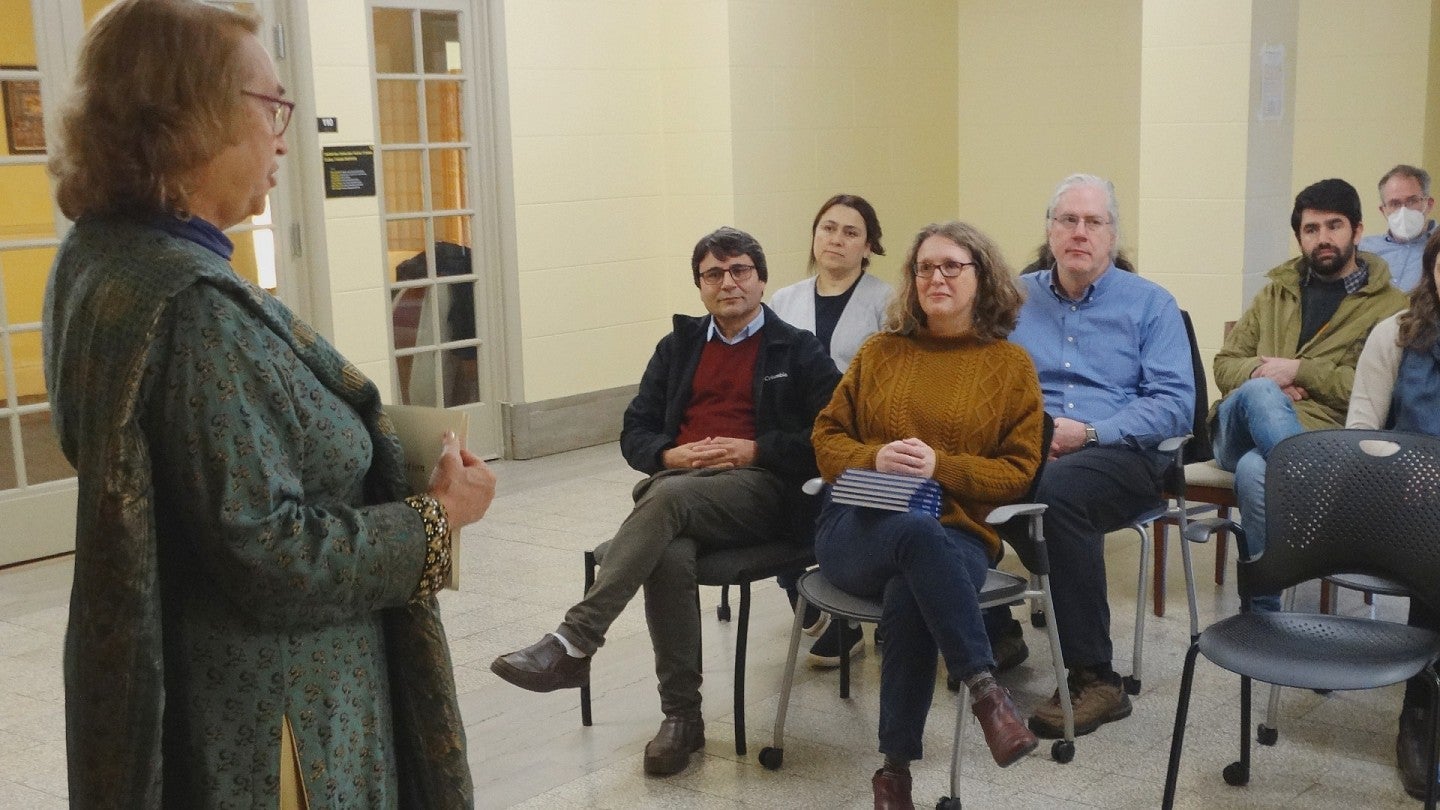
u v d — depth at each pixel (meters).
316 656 1.39
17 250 4.70
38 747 3.20
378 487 1.50
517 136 6.11
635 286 6.66
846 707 3.34
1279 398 3.66
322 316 5.44
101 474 1.25
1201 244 5.51
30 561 4.81
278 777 1.36
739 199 6.46
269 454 1.31
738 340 3.32
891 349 3.11
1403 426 3.10
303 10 5.22
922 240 3.04
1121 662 3.57
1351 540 2.66
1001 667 3.50
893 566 2.71
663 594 2.99
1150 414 3.39
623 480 5.88
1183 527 3.51
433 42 5.83
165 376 1.27
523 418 6.26
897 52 7.20
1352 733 3.09
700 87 6.46
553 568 4.62
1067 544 3.17
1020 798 2.80
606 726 3.27
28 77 4.62
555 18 6.18
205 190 1.36
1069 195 3.54
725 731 3.22
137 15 1.30
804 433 3.21
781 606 4.17
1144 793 2.81
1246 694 2.81
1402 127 6.20
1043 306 3.67
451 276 6.03
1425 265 3.01
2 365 4.69
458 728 1.53
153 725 1.28
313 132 5.32
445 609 4.20
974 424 2.96
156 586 1.28
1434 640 2.55
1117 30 7.02
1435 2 6.11
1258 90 5.37
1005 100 7.47
